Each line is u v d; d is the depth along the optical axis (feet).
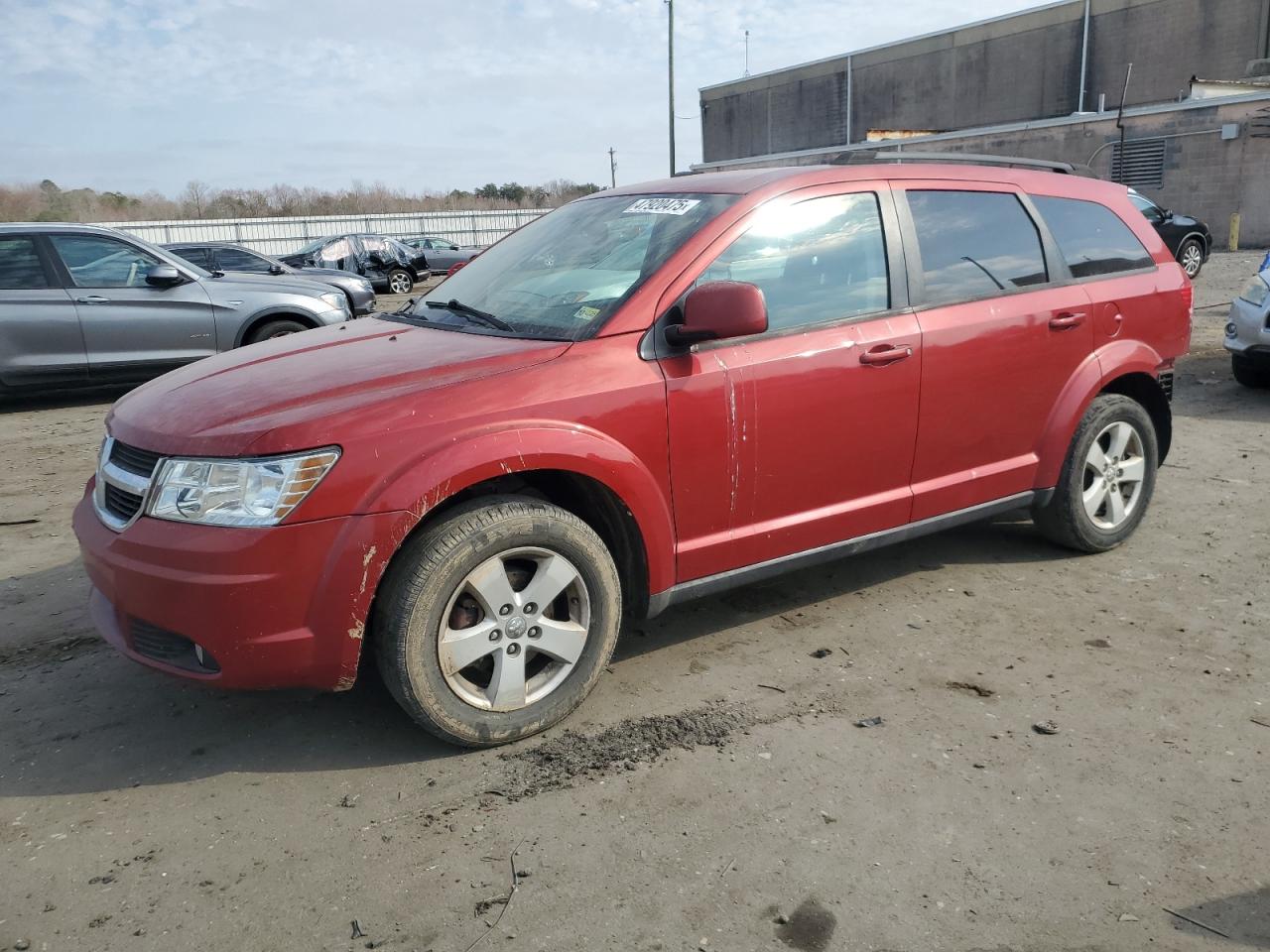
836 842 8.47
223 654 8.86
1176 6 118.42
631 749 9.95
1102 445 14.78
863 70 153.69
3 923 7.66
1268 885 7.89
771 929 7.50
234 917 7.70
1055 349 13.71
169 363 29.37
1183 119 86.84
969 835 8.54
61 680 11.66
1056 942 7.32
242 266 49.93
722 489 11.04
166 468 9.06
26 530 17.56
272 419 8.97
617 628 10.60
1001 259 13.44
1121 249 14.94
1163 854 8.27
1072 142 95.04
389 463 9.00
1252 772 9.40
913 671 11.53
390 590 9.21
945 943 7.33
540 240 13.21
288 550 8.74
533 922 7.60
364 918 7.68
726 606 13.52
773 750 9.89
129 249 29.30
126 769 9.80
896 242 12.43
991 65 137.80
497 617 9.70
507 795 9.21
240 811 9.07
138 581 8.97
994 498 13.61
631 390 10.22
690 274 10.89
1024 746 9.91
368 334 12.00
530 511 9.66
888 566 14.89
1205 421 23.95
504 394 9.64
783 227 11.62
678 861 8.26
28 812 9.11
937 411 12.62
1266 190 82.89
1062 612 13.12
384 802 9.16
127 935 7.52
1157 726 10.24
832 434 11.73
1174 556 15.06
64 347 27.91
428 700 9.43
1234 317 26.25
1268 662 11.58
